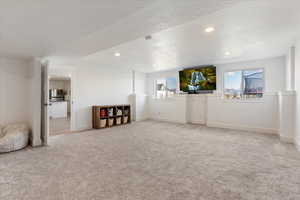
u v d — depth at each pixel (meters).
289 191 1.80
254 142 3.77
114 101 6.34
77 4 1.58
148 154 2.97
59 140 3.94
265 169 2.36
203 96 6.16
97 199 1.66
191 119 6.51
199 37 3.16
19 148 3.22
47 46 2.92
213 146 3.46
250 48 3.91
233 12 2.20
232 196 1.71
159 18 1.94
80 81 5.28
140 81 7.49
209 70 5.84
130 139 4.04
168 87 7.19
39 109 3.56
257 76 5.10
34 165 2.48
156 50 4.04
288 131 3.77
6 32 2.27
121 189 1.84
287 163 2.57
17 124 3.67
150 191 1.80
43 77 3.77
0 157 2.80
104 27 2.16
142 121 6.98
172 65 6.03
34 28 2.15
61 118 7.84
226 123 5.50
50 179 2.05
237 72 5.45
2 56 3.54
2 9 1.65
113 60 5.20
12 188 1.85
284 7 2.07
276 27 2.71
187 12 1.79
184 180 2.04
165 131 4.97
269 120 4.75
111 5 1.62
